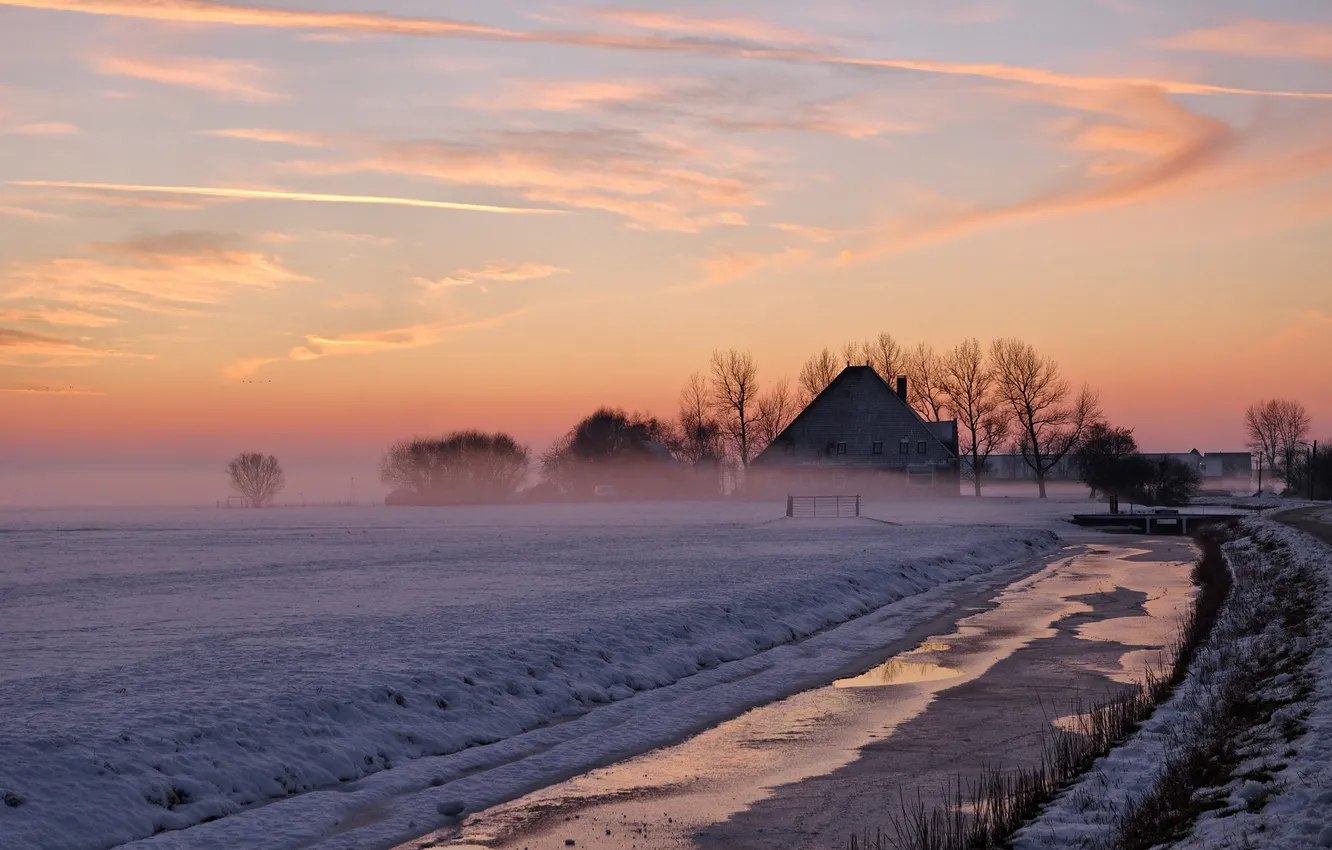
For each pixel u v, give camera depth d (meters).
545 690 17.62
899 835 10.93
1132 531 68.00
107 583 32.53
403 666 17.22
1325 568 26.25
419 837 11.50
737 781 13.55
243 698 14.63
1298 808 9.17
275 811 11.94
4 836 10.11
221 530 71.19
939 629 26.72
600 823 11.95
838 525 65.56
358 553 45.59
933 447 99.44
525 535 58.66
